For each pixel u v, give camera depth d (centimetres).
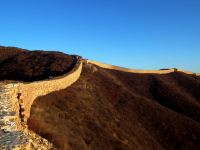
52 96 4303
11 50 9006
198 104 8381
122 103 6397
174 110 7850
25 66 7181
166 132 6031
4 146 1188
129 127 5200
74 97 4806
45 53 8456
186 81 10588
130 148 4044
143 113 6359
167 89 8950
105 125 4450
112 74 9044
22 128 2036
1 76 6788
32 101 3472
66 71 6788
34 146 1520
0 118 1627
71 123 3631
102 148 3569
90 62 8762
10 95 2328
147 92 8731
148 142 5147
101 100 5762
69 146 2714
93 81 6994
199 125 6725
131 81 9175
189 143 5903
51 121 3162
